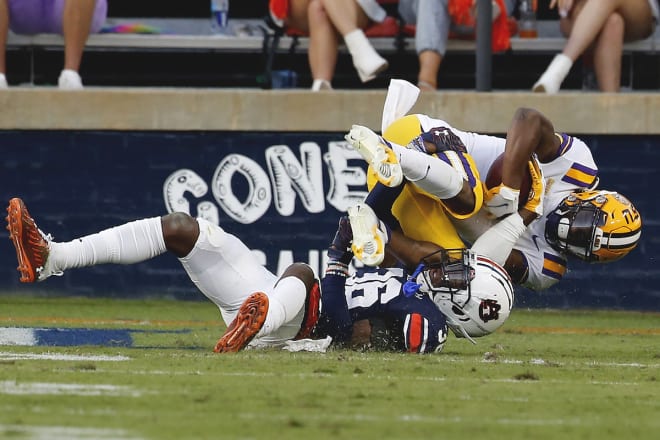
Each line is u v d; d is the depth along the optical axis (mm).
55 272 16547
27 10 33469
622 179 29703
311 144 29781
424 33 31922
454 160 17109
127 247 16641
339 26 32062
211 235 16750
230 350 16250
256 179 29828
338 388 13172
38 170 29953
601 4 31875
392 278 17531
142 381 13375
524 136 17391
